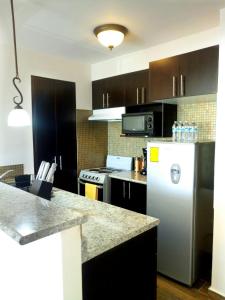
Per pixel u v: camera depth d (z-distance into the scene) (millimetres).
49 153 3352
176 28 2412
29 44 2873
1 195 1230
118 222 1459
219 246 2100
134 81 3139
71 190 3621
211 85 2254
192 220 2191
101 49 3051
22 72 3020
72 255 886
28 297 1027
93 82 3750
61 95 3441
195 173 2168
